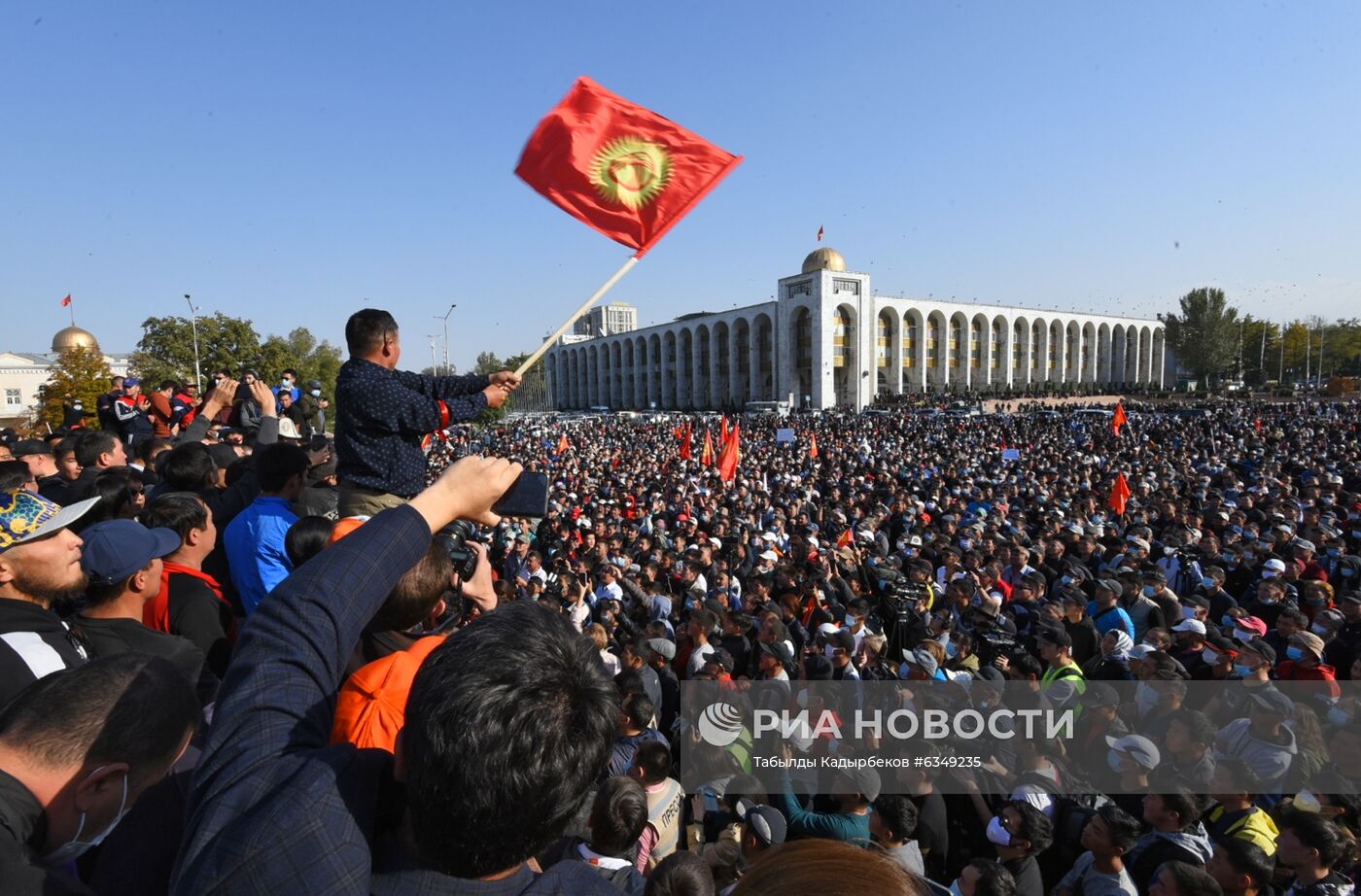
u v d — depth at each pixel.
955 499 15.87
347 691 1.69
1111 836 3.75
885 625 8.30
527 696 1.00
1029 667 5.67
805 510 14.79
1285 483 16.36
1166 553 9.81
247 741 1.08
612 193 3.91
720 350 87.88
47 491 4.85
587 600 9.48
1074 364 93.94
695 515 15.18
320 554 1.32
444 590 1.74
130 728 1.56
